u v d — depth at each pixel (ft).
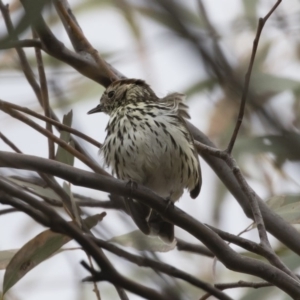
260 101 18.01
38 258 25.36
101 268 19.01
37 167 23.39
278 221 30.25
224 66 16.65
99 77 33.94
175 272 22.16
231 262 23.71
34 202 21.35
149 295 19.08
